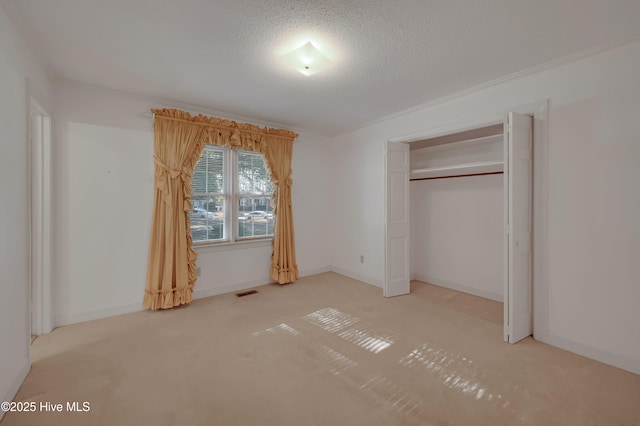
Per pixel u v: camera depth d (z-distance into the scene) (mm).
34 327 2789
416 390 1994
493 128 3740
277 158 4426
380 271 4422
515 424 1683
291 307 3570
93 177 3146
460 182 4262
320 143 5137
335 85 3076
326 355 2451
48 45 2311
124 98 3305
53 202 2922
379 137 4398
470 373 2188
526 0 1778
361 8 1862
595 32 2121
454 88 3148
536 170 2701
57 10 1882
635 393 1955
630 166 2232
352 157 4879
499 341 2693
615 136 2293
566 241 2541
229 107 3785
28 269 2146
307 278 4867
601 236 2363
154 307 3371
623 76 2252
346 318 3234
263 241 4445
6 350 1805
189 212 3678
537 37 2191
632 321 2225
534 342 2678
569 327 2527
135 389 1996
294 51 2396
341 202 5113
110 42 2273
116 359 2377
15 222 1939
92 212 3148
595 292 2395
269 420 1719
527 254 2744
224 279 4117
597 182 2379
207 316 3281
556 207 2596
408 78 2898
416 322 3129
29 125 2174
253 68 2699
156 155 3402
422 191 4773
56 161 2959
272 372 2205
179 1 1797
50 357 2398
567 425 1676
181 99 3498
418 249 4859
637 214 2207
